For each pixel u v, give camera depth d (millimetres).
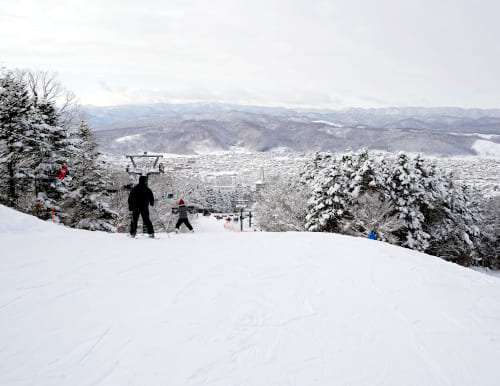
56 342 3625
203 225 67250
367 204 30438
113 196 32625
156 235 11922
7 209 11250
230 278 6145
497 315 4984
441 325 4531
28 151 22734
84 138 29047
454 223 38031
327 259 7867
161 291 5316
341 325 4359
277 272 6648
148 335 3850
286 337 3957
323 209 32094
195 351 3543
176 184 47906
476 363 3590
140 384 2949
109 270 6375
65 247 8336
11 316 4227
